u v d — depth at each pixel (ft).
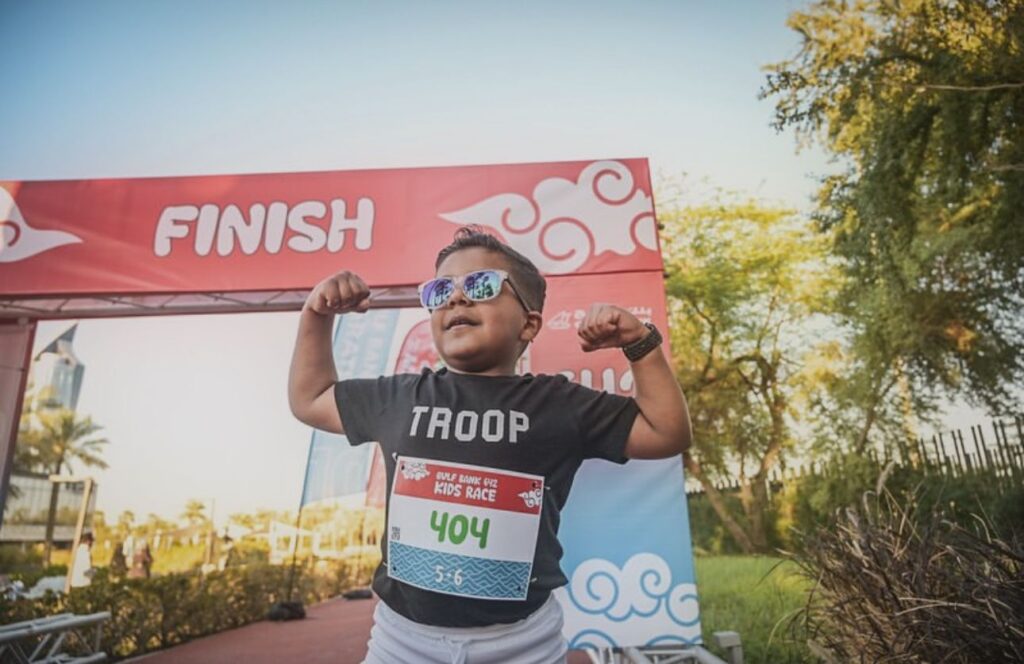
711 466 24.43
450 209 11.89
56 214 11.77
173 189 11.98
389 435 3.87
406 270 11.62
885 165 18.97
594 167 12.03
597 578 10.22
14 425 12.07
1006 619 4.93
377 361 13.89
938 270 19.92
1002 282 19.35
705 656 9.17
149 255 11.65
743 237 26.09
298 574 23.29
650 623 10.01
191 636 17.98
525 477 3.59
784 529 22.45
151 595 17.43
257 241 11.75
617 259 11.57
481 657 3.37
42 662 12.03
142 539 23.32
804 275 25.02
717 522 23.54
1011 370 19.01
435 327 4.07
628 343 3.76
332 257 11.69
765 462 23.75
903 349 20.44
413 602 3.50
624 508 10.52
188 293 11.54
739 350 25.29
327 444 14.44
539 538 3.57
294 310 13.00
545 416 3.75
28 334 12.51
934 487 18.57
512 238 11.72
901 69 19.13
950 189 18.88
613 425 3.78
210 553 23.21
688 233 26.53
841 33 20.20
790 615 7.82
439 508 3.56
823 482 21.88
